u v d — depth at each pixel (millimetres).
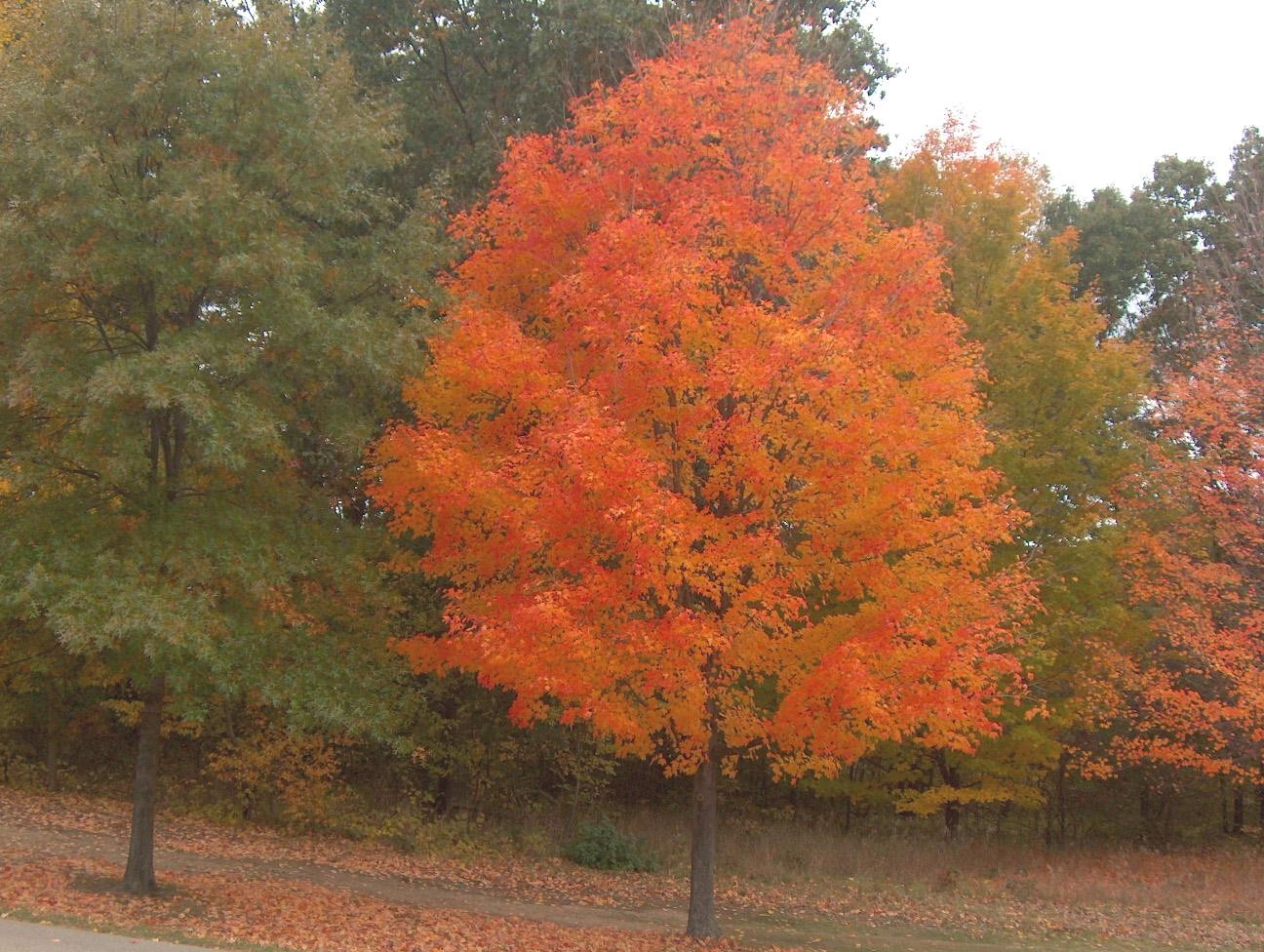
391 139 13867
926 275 12188
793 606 10836
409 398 12867
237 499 12188
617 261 11688
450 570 12695
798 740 11328
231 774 20000
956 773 21906
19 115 10727
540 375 11680
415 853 18797
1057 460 19375
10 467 10812
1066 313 19578
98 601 9867
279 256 10875
